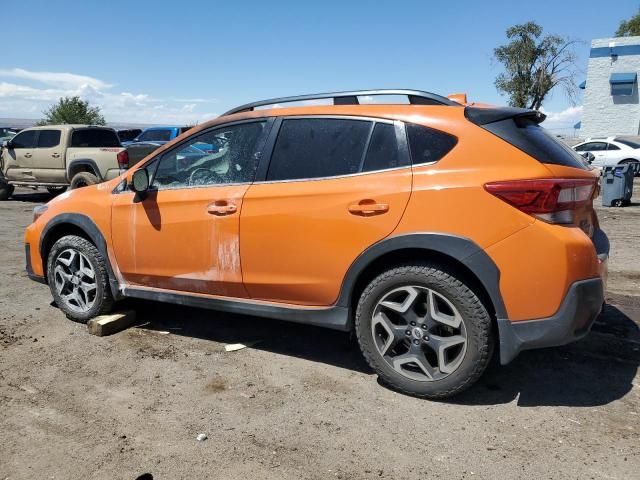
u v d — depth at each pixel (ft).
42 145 44.11
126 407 11.02
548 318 10.03
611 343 14.01
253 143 12.87
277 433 10.09
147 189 13.92
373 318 11.38
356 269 11.23
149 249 13.91
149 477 8.82
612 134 98.22
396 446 9.64
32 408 10.97
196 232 13.08
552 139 11.54
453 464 9.12
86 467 9.11
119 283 14.84
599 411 10.69
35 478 8.83
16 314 16.43
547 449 9.46
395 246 10.76
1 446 9.69
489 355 10.57
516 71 110.32
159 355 13.53
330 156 11.88
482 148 10.57
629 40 94.58
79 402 11.21
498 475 8.81
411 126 11.23
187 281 13.52
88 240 15.30
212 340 14.51
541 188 9.91
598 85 97.96
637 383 11.84
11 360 13.20
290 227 11.83
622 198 43.27
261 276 12.39
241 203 12.47
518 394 11.40
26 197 50.01
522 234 9.98
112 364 13.00
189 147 13.80
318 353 13.65
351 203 11.21
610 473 8.79
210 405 11.10
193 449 9.61
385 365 11.40
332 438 9.91
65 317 16.16
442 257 10.77
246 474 8.93
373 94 12.05
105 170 41.57
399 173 11.03
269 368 12.80
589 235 11.46
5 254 24.71
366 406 11.02
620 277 20.57
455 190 10.37
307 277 11.82
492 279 10.14
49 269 15.81
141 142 62.64
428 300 10.80
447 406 10.96
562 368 12.59
